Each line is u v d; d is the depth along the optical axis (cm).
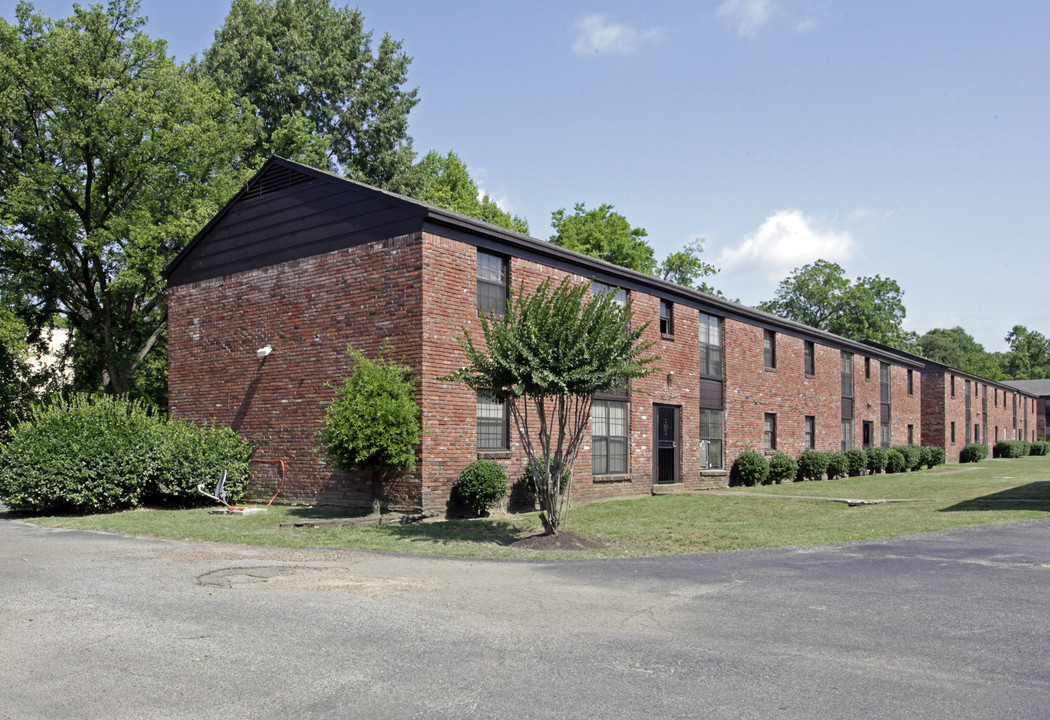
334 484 1638
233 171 3016
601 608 746
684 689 518
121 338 2792
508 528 1390
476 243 1631
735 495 2050
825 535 1279
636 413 2072
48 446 1583
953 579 880
